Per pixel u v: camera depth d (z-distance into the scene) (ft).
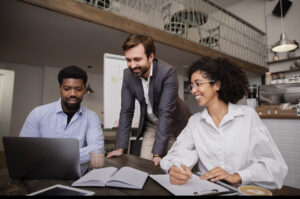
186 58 15.58
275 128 7.64
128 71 5.34
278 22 20.12
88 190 2.27
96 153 3.31
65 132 4.61
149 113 5.76
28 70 17.84
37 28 10.30
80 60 15.99
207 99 3.30
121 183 2.35
